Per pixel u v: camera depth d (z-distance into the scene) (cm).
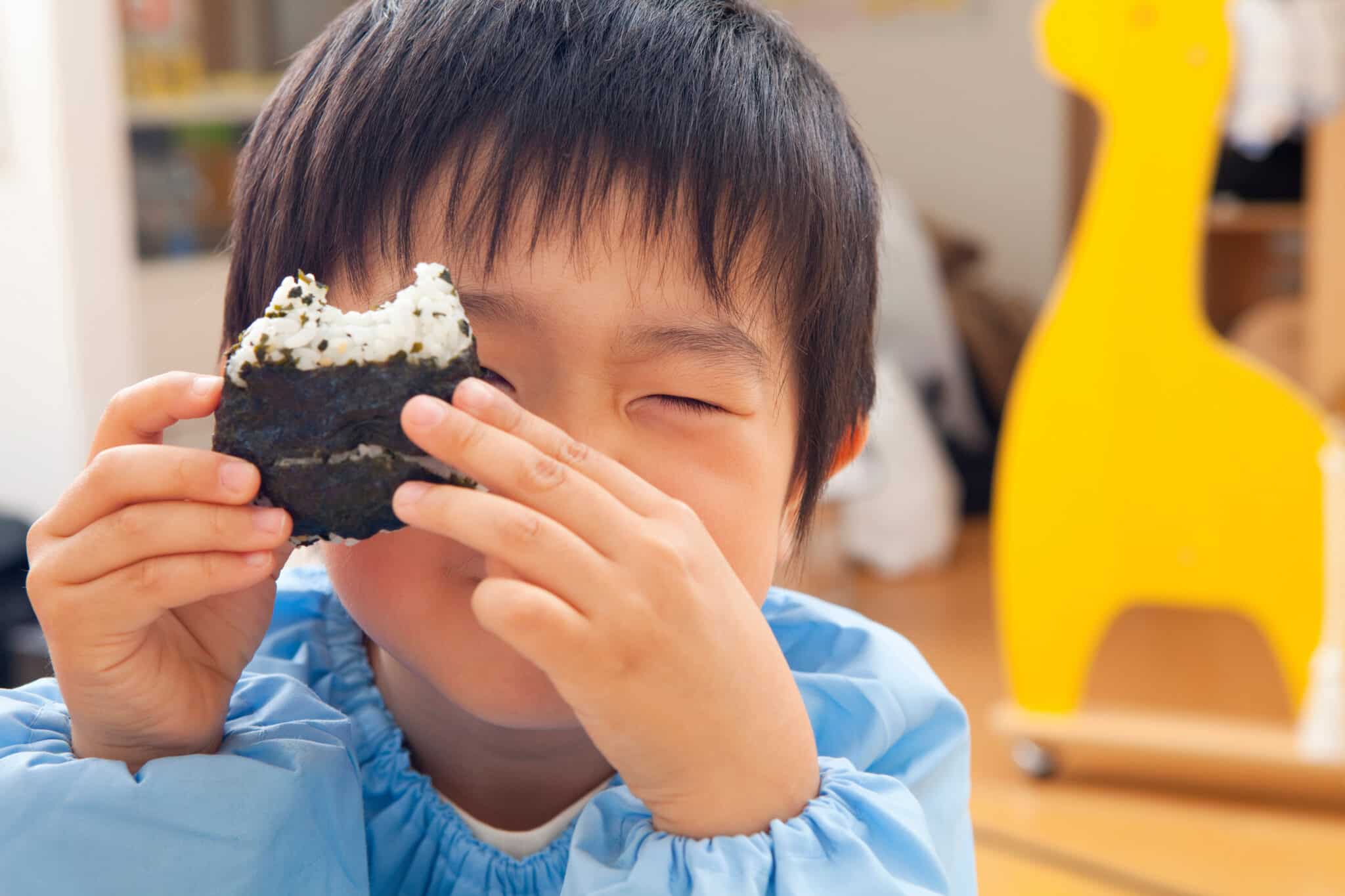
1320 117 212
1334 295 252
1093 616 188
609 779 98
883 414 266
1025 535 189
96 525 76
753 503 91
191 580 75
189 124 247
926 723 101
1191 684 212
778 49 95
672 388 88
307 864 89
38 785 84
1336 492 176
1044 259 375
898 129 385
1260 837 172
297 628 102
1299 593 181
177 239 242
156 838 85
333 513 73
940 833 99
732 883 79
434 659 88
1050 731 186
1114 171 180
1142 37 176
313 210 91
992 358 321
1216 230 336
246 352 72
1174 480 183
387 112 89
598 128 86
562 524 73
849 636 104
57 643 80
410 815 96
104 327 218
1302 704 182
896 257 300
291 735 93
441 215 86
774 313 92
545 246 84
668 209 86
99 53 214
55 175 212
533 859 95
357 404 71
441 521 71
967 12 371
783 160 91
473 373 73
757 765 82
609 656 74
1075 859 168
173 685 86
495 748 96
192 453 74
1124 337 182
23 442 225
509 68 88
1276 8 210
